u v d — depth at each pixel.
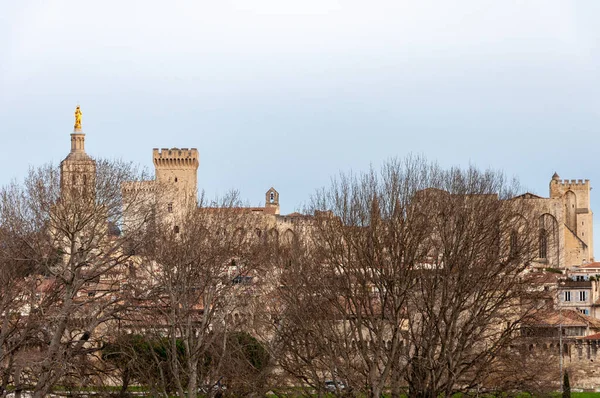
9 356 172.25
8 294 171.75
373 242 178.12
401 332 173.62
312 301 177.62
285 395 178.12
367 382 168.00
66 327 170.50
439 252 186.75
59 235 181.75
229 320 196.12
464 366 190.25
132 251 180.50
